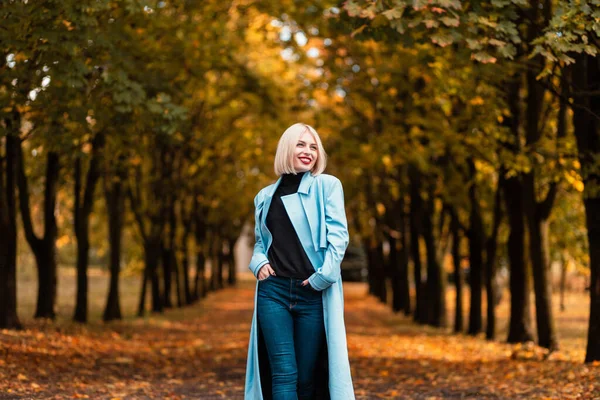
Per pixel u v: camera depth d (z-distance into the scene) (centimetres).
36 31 884
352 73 1664
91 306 2419
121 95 1019
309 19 1623
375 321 2317
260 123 2286
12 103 1012
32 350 1055
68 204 2256
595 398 698
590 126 959
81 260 1672
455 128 1317
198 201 3244
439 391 832
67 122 1127
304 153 432
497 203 1544
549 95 1336
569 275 3017
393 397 792
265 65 2153
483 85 1146
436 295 2041
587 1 707
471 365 1079
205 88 1975
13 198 1268
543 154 1142
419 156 1499
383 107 1620
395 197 2505
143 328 1806
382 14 745
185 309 2808
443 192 1712
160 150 2264
